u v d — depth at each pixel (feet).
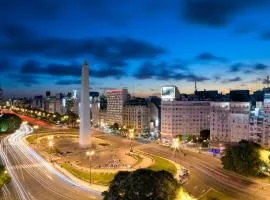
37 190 456.45
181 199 283.18
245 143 570.87
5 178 426.92
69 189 461.37
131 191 273.75
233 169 560.20
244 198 424.87
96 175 538.88
